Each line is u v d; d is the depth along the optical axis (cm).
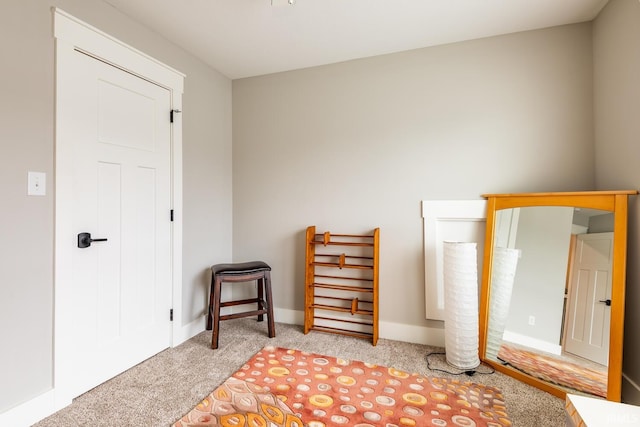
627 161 174
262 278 279
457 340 211
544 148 222
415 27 223
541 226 204
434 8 201
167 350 236
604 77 197
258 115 305
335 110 278
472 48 239
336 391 182
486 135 235
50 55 162
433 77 249
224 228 304
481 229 237
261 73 299
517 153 228
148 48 221
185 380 194
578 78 215
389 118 262
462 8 201
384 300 263
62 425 153
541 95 223
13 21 147
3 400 145
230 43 244
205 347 241
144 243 220
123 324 204
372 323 266
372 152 267
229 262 311
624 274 168
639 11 162
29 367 154
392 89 261
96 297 187
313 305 275
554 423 156
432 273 248
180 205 248
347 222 275
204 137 276
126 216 207
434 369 210
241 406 168
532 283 204
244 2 194
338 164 278
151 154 225
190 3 195
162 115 234
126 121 205
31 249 155
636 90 166
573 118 216
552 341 191
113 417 159
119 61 198
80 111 177
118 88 200
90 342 184
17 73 149
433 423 156
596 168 208
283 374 201
